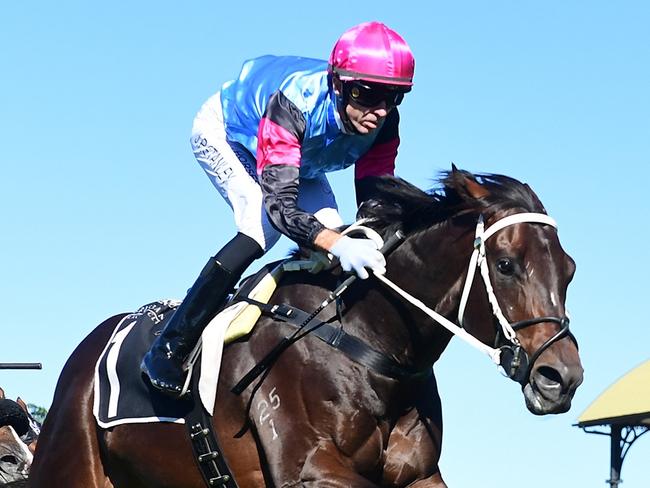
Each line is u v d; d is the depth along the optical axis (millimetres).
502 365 6855
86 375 8250
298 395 7195
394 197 7375
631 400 21219
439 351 7273
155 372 7531
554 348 6656
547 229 6879
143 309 8258
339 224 8078
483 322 6949
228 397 7406
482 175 7195
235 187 7855
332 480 6965
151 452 7746
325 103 7504
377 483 7254
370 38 7410
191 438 7539
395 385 7176
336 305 7312
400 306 7191
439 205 7195
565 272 6816
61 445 8195
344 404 7098
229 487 7477
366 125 7484
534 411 6668
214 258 7570
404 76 7418
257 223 7660
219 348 7406
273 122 7418
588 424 21453
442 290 7129
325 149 7676
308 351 7230
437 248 7129
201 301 7527
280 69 7797
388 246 7262
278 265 7660
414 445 7266
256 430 7277
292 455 7141
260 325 7453
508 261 6828
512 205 6992
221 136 8039
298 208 7285
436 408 7426
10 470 9344
